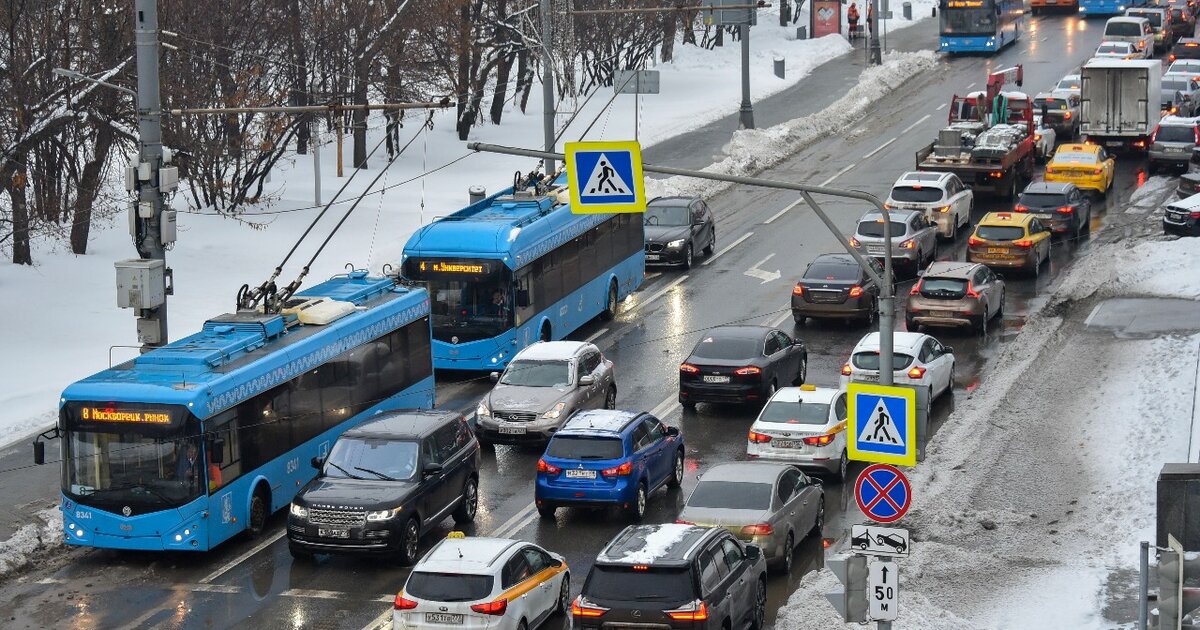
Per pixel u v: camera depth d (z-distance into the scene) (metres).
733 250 50.59
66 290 42.94
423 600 20.91
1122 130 62.41
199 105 50.28
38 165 45.22
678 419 34.09
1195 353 36.31
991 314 40.81
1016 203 55.50
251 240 49.41
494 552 21.72
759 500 24.41
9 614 23.78
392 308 32.62
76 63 45.22
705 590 20.09
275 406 27.89
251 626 22.97
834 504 28.36
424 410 28.56
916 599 22.44
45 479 30.11
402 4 59.88
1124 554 24.91
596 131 69.94
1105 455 30.17
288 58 56.72
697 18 99.88
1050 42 88.94
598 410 29.08
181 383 25.77
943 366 34.41
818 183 59.44
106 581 25.22
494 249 36.97
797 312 41.31
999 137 55.62
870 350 33.69
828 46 92.62
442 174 62.22
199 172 55.22
